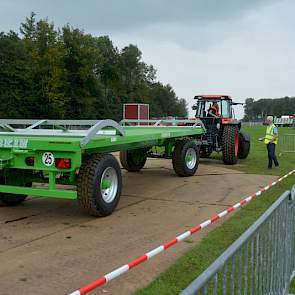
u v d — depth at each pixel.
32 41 61.31
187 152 11.00
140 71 100.62
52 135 6.69
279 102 145.25
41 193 6.39
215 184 9.98
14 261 4.80
